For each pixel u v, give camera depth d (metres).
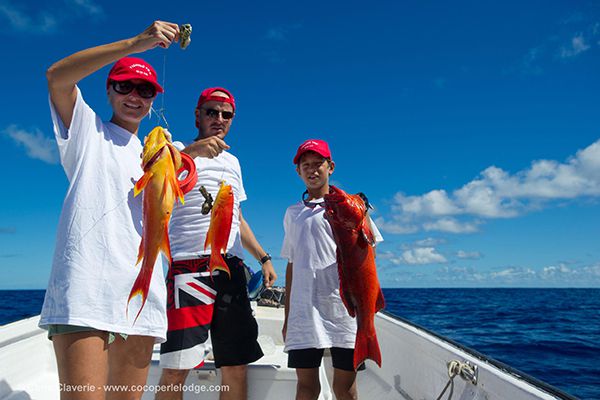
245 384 3.17
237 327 3.09
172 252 3.06
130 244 2.17
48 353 3.79
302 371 2.98
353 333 3.01
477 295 62.00
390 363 3.76
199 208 3.07
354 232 2.80
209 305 3.00
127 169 2.28
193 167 2.50
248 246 3.76
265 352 3.96
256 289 4.50
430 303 36.03
